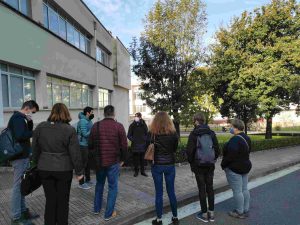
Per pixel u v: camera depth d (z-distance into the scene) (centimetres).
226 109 1891
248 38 1769
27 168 487
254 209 603
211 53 1697
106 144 511
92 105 2095
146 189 722
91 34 2091
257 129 4306
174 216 522
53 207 433
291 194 717
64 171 429
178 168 1010
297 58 1677
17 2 1139
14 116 471
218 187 739
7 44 1023
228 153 550
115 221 511
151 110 1425
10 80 1086
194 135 538
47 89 1395
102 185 547
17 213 480
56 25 1529
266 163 1145
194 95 1395
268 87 1684
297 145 1950
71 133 431
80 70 1781
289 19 1716
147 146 537
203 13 1402
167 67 1377
